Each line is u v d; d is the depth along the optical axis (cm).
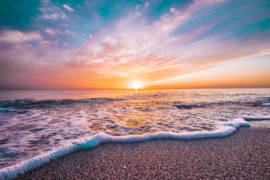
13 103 1163
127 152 270
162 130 416
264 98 1520
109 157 250
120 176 193
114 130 420
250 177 187
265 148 280
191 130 411
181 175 194
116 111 777
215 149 279
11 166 206
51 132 400
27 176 194
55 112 741
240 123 456
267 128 420
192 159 240
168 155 256
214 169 208
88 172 203
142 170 208
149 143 315
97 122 523
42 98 1728
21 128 439
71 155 256
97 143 308
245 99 1427
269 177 186
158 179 186
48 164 224
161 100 1426
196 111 766
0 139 341
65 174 199
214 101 1258
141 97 1867
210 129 420
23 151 275
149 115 661
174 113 707
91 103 1192
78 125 479
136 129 430
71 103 1190
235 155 252
